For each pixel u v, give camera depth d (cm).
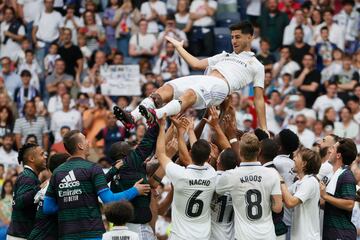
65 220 1518
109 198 1510
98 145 2698
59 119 2775
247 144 1523
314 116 2791
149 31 3064
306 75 2941
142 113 1505
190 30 3086
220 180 1535
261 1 3219
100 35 3092
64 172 1526
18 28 3114
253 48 3064
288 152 1642
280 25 3119
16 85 2972
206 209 1543
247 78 1627
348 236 1633
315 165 1579
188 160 1559
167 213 2338
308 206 1583
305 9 3142
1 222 2398
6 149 2692
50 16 3102
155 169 1636
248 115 2698
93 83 2925
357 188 1720
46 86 2973
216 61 1648
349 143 1630
